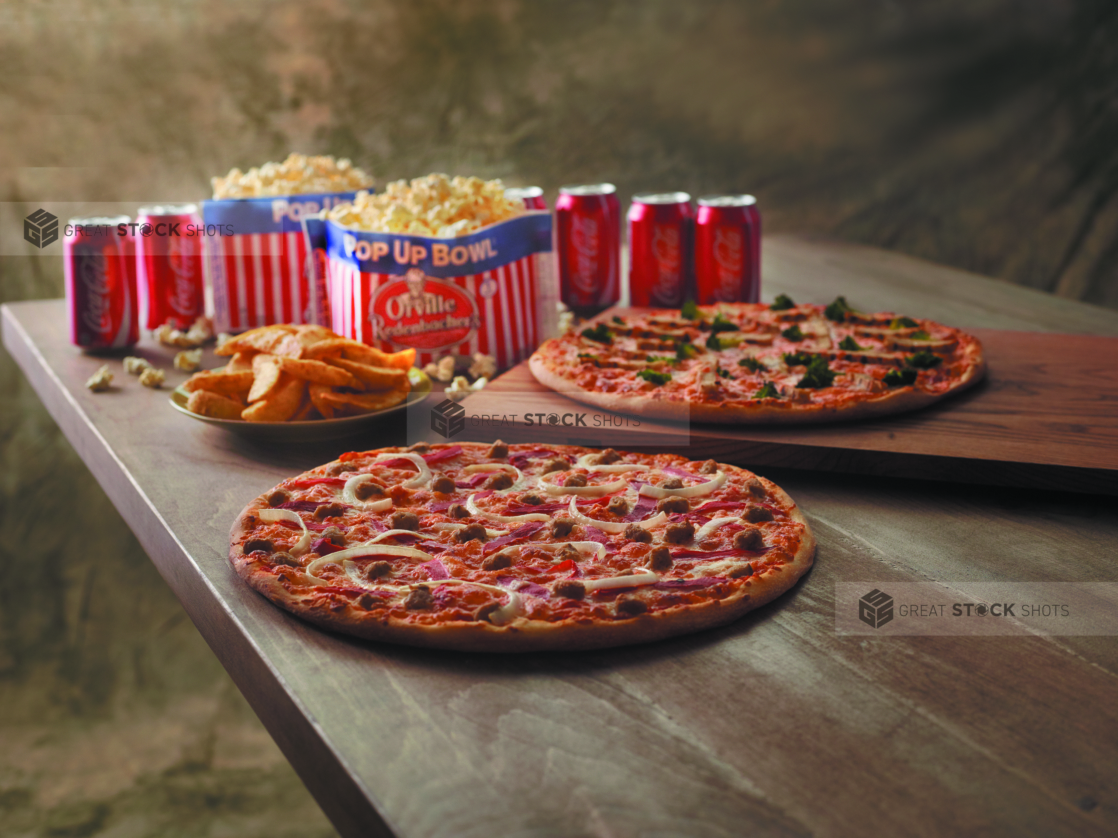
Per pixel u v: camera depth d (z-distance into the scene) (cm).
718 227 157
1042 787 58
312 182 153
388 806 57
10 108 257
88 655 277
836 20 339
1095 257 343
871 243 358
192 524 94
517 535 85
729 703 66
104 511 280
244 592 81
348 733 63
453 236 130
